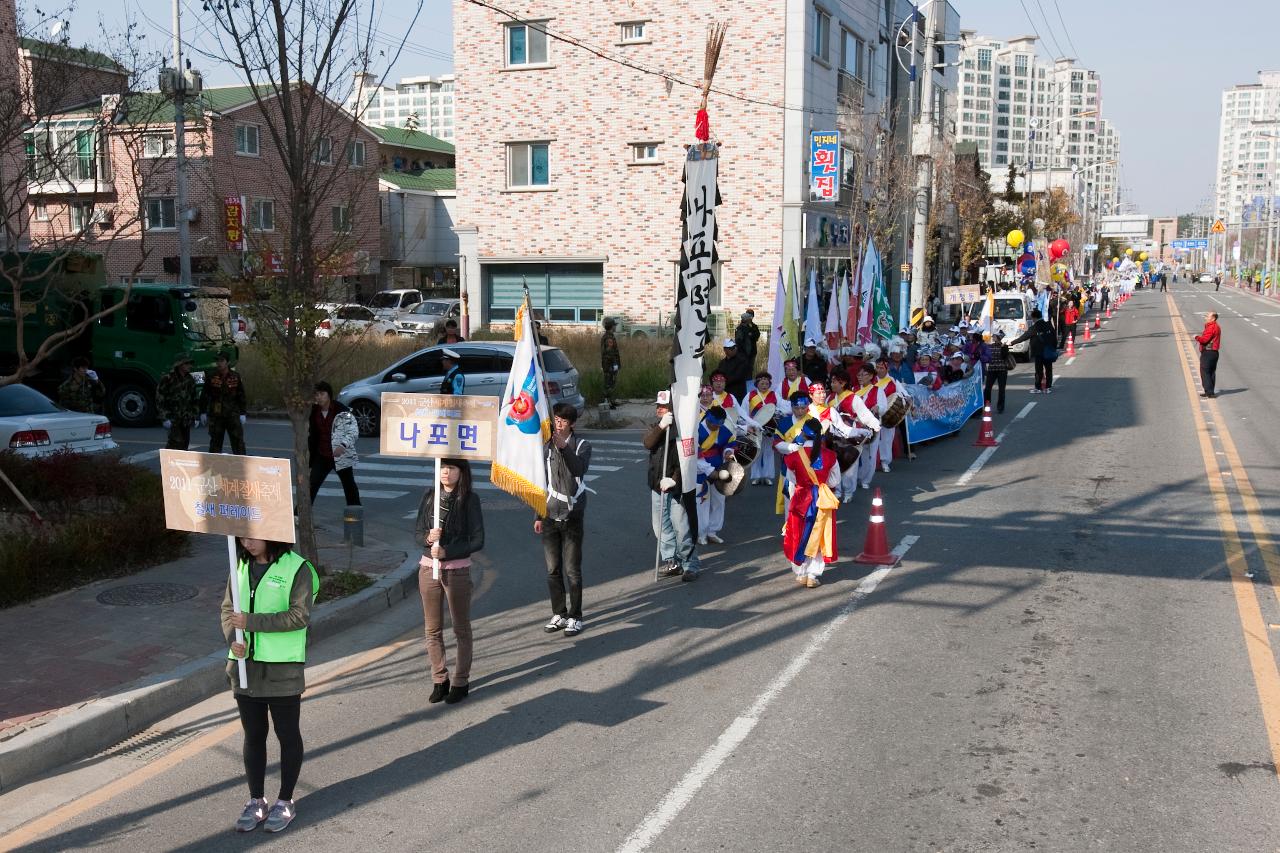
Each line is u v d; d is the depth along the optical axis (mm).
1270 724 6523
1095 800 5582
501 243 34938
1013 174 62938
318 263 9461
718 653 8016
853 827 5336
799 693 7164
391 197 51219
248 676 5355
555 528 8555
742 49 31719
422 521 7125
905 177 33500
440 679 7145
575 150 33719
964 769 5969
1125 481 14430
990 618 8719
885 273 41844
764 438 14742
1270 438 17969
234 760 6301
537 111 33938
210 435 15039
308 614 5371
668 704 7027
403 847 5215
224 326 21375
